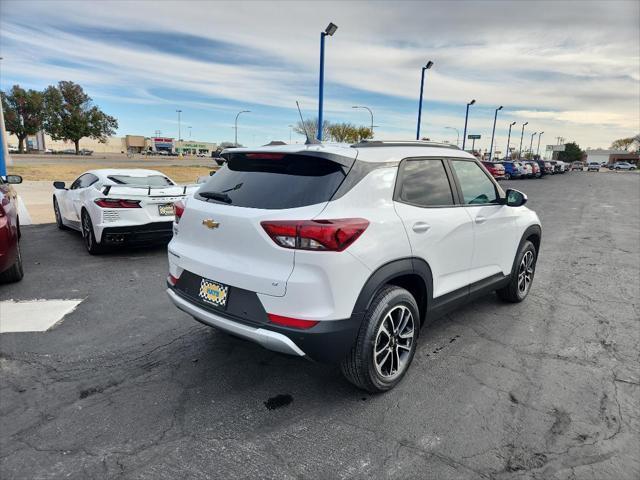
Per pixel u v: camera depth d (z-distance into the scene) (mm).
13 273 5480
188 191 7371
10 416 2814
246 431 2701
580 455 2514
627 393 3170
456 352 3791
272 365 3527
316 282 2582
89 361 3557
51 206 12961
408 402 3029
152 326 4266
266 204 2811
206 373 3391
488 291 4285
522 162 39625
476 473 2369
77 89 84688
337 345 2697
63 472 2340
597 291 5551
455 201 3676
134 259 6906
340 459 2461
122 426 2730
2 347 3781
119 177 7703
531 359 3680
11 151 84000
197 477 2316
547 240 9164
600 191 24984
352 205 2762
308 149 2924
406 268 3016
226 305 2879
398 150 3287
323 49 19422
